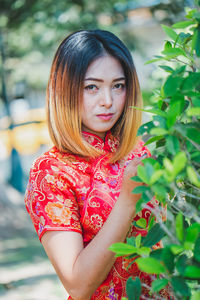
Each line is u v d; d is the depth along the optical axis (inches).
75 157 63.3
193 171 39.6
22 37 364.5
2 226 348.8
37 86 487.2
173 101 39.8
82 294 55.2
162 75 146.5
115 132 66.3
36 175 62.4
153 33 433.7
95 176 62.5
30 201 62.1
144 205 42.6
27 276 206.8
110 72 61.2
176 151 39.1
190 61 49.9
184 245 37.1
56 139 63.7
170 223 47.0
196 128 42.9
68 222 59.7
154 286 39.0
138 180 41.6
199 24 45.8
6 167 540.1
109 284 61.3
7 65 418.6
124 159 65.6
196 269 36.4
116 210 52.4
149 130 45.8
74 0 318.0
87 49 60.8
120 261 60.8
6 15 335.9
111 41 62.1
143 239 47.4
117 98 62.5
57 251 58.2
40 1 319.9
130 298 44.1
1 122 549.6
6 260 247.9
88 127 63.7
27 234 335.0
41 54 384.8
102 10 324.5
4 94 457.4
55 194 60.9
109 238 52.4
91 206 61.4
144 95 141.6
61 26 315.3
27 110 557.6
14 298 171.3
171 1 188.5
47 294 175.0
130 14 363.6
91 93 61.7
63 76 62.1
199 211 45.8
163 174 37.8
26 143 523.5
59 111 62.9
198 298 36.7
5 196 378.9
